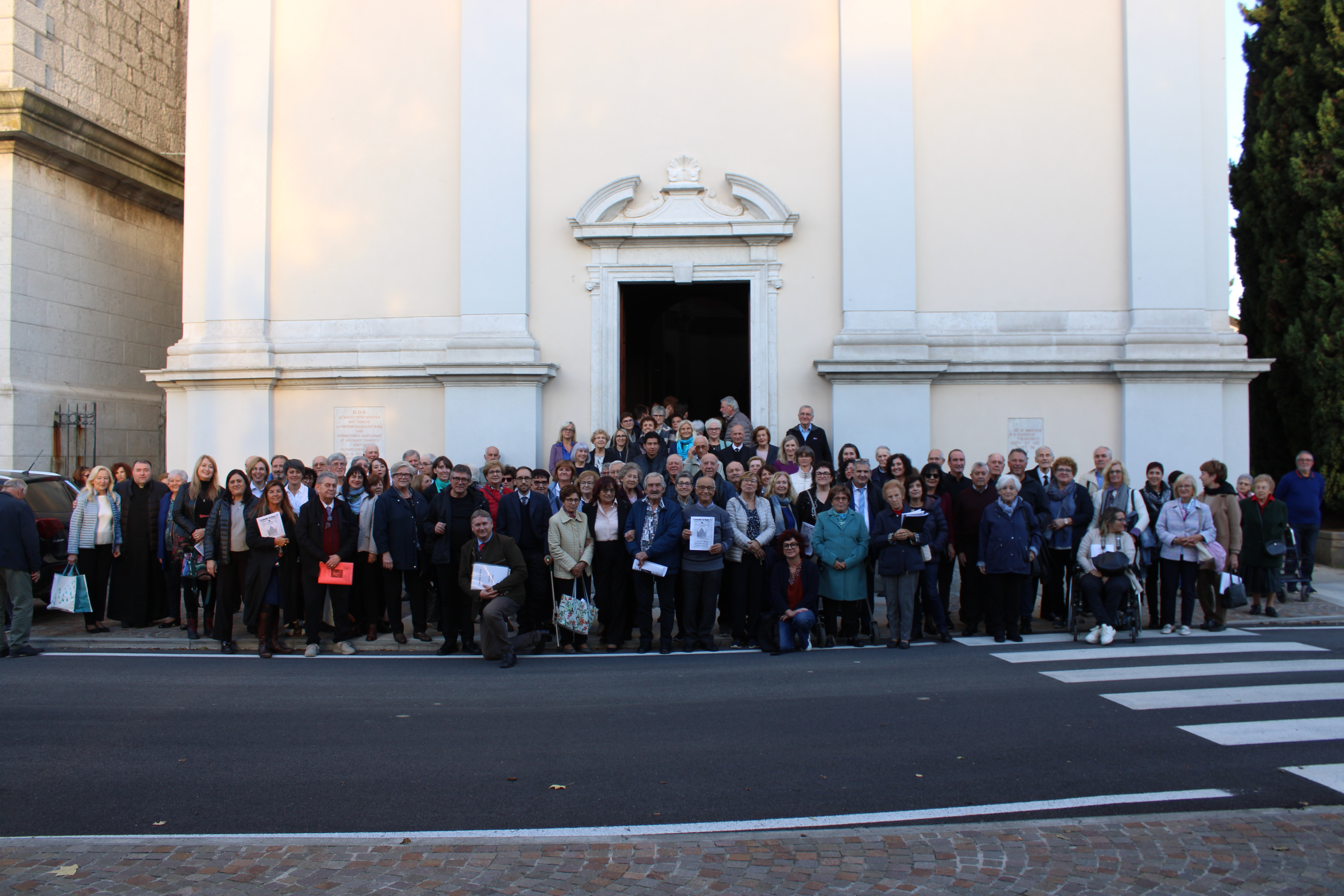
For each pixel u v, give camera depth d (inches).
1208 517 368.5
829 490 374.9
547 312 515.8
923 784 195.8
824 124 510.3
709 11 514.9
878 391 493.7
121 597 393.7
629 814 179.5
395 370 513.0
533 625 354.3
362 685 288.2
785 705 259.1
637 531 345.7
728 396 613.6
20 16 545.0
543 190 518.0
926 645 353.1
